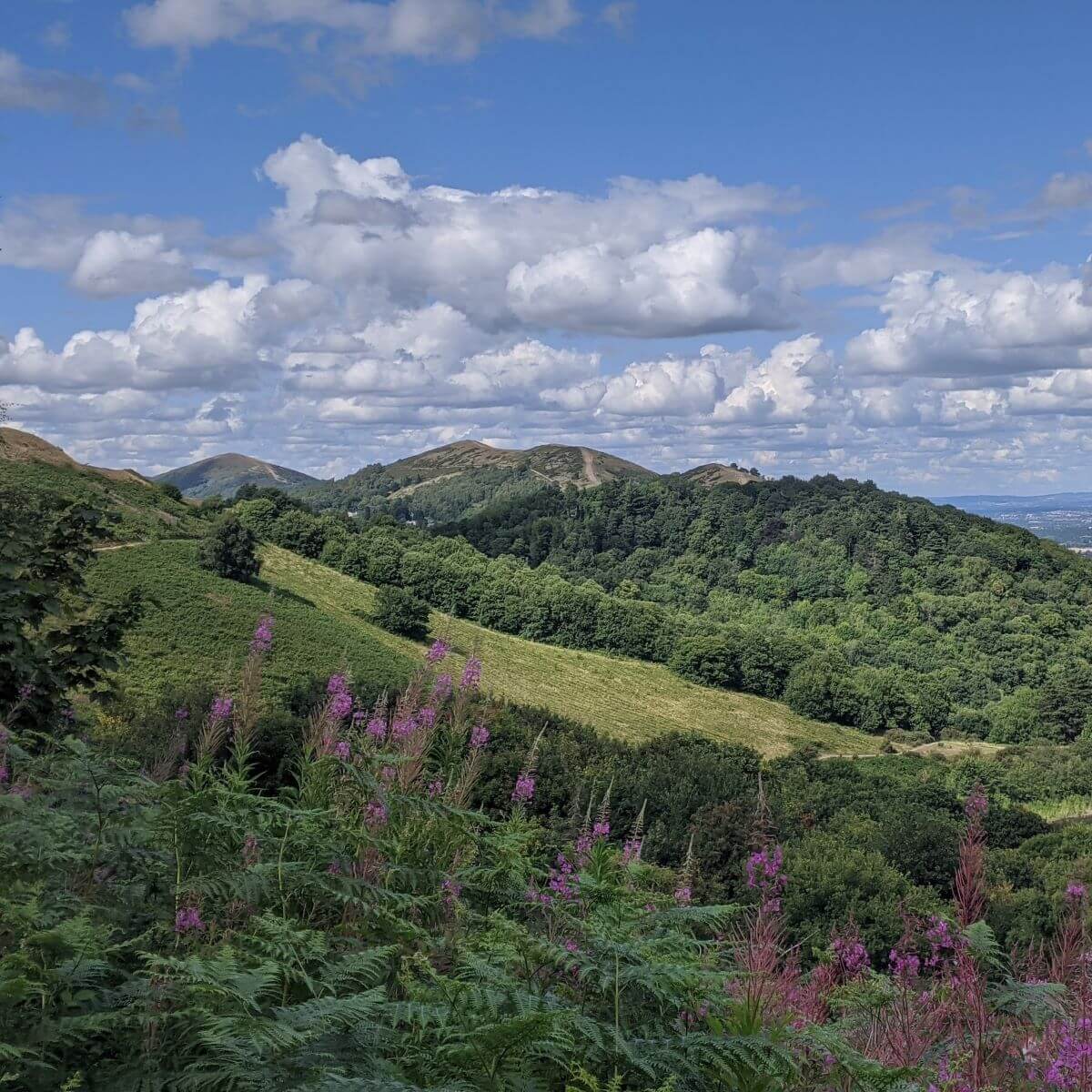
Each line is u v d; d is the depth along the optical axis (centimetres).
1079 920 408
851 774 4056
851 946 448
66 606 783
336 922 395
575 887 388
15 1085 241
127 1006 263
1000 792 7206
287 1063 242
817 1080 327
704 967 350
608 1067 295
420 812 428
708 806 1378
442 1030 260
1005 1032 376
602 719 9669
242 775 431
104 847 352
